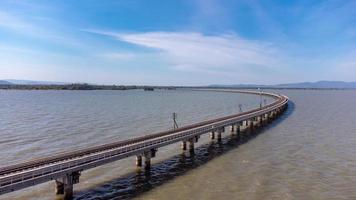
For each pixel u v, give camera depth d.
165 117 101.25
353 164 43.22
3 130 71.00
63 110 121.19
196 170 40.91
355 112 112.94
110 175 38.75
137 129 75.75
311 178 37.31
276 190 33.44
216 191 33.25
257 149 52.91
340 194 32.41
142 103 166.75
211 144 57.91
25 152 50.72
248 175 38.56
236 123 68.81
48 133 68.06
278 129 74.25
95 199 31.17
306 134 67.00
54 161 34.81
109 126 79.88
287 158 46.56
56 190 30.77
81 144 57.66
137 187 34.66
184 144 52.19
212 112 119.56
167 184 35.53
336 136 64.25
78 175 31.45
